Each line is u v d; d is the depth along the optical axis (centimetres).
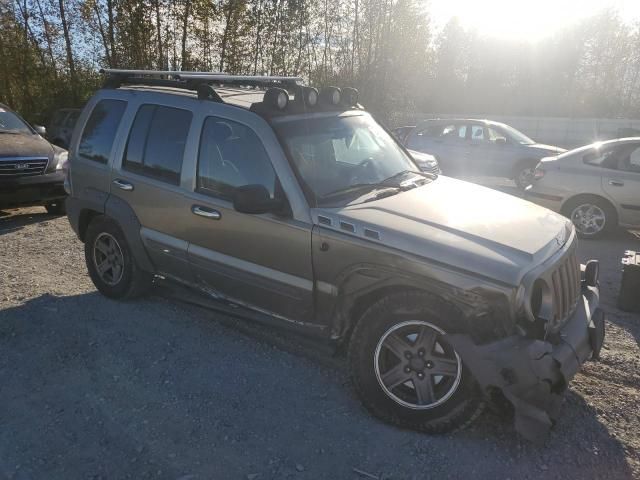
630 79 5447
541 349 301
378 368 340
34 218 924
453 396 321
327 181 392
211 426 342
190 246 442
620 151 841
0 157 820
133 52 2511
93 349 437
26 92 2630
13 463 309
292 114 415
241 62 2609
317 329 388
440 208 372
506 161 1401
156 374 400
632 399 381
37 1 2495
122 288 516
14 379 396
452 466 309
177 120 454
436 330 322
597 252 787
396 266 333
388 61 2919
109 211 495
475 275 311
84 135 530
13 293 554
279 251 385
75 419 349
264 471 304
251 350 438
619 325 511
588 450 325
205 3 2423
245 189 365
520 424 297
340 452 320
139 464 308
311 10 2730
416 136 1544
